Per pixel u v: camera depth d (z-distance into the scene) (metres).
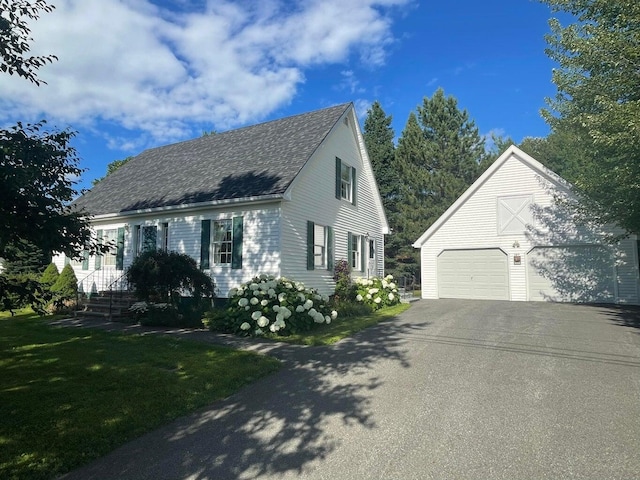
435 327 11.27
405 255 32.66
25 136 4.46
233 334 10.55
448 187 31.91
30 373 6.80
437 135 34.12
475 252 20.39
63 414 5.03
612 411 5.03
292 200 14.77
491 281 19.95
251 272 14.38
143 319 12.05
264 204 14.37
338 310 13.80
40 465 3.86
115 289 17.09
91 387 6.05
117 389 5.97
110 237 18.12
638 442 4.19
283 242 14.12
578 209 15.66
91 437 4.43
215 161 18.09
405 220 32.22
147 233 16.86
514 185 19.66
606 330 10.55
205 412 5.29
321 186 16.80
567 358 7.65
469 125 34.38
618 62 9.57
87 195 20.69
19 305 4.73
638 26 9.39
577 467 3.71
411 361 7.57
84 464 3.97
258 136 18.94
